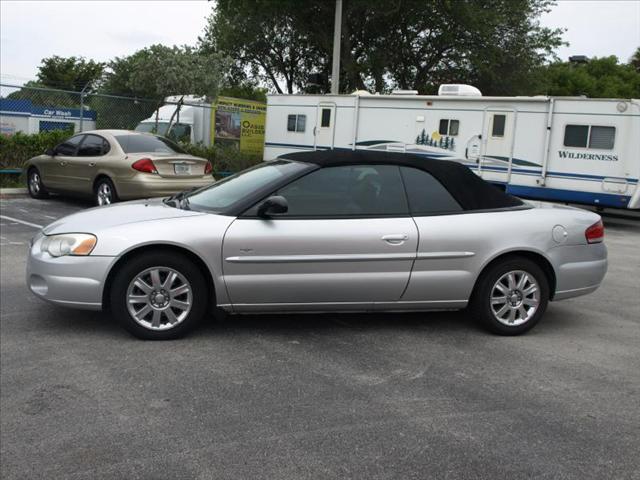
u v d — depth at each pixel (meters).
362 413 3.83
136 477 3.10
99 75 42.91
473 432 3.63
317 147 17.33
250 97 32.66
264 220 4.99
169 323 5.00
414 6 24.30
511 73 26.91
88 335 5.09
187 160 11.23
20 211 11.48
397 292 5.19
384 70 26.69
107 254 4.82
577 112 13.46
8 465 3.19
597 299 6.93
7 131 17.91
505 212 5.42
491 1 25.39
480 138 14.80
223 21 28.17
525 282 5.42
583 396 4.20
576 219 5.57
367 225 5.07
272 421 3.70
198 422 3.66
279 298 5.07
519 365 4.75
